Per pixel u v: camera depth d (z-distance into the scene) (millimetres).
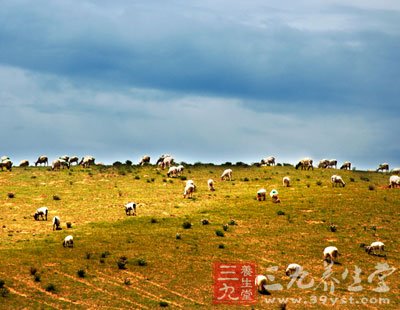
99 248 69125
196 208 88125
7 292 56281
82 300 56156
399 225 79938
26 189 98812
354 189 98125
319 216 83562
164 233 75562
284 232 77312
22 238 72500
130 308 55219
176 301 57219
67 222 79875
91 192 98062
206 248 70812
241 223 80812
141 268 64188
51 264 63375
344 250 71312
